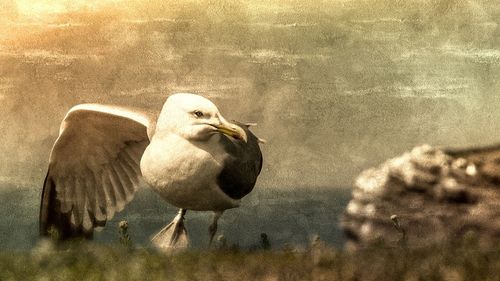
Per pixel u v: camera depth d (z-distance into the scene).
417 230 9.57
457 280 5.79
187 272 5.99
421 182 9.77
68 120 8.57
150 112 8.54
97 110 8.37
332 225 9.81
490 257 6.37
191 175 7.98
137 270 6.00
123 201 9.30
